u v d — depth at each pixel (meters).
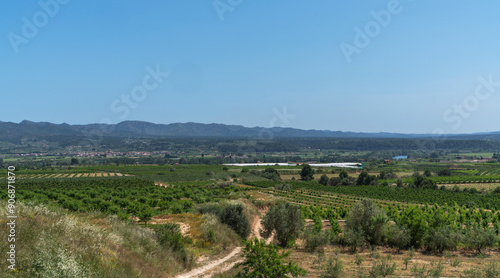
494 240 27.50
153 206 60.06
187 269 18.62
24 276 9.70
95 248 13.52
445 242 28.02
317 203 90.50
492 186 130.50
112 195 76.50
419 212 32.09
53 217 14.92
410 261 23.53
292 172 182.12
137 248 17.00
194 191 93.06
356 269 20.78
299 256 25.70
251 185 129.75
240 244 29.88
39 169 146.50
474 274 18.20
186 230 30.45
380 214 31.64
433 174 167.25
